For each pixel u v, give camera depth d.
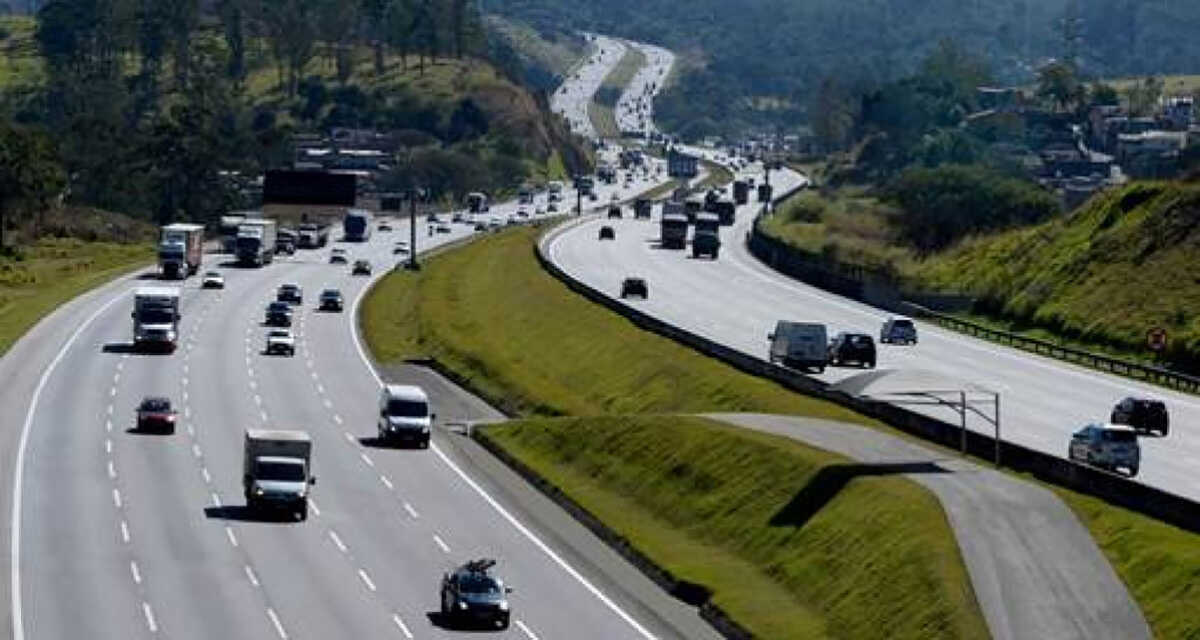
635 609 143.75
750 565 154.12
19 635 129.25
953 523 142.75
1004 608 125.00
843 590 139.38
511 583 151.12
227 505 177.00
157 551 157.00
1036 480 159.38
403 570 154.50
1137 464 171.50
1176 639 118.19
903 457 170.75
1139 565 130.62
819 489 161.88
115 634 130.50
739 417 199.62
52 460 195.00
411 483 192.25
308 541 163.88
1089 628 120.69
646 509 178.50
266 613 138.12
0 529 162.38
